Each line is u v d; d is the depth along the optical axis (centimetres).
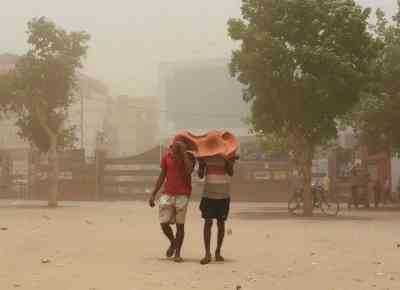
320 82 2419
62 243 1288
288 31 2456
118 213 2612
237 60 2569
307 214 2548
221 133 1034
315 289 746
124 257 1048
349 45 2492
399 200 4247
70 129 3438
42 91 3253
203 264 962
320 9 2453
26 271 884
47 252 1123
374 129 3291
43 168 4725
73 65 3284
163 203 1017
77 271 883
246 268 918
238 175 4612
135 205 3616
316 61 2409
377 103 3184
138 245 1248
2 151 5022
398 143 3322
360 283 790
